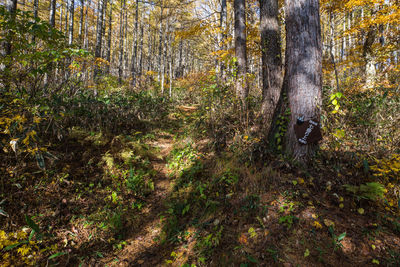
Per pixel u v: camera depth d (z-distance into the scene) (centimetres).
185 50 3069
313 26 324
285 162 316
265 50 559
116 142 445
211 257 232
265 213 257
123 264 253
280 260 204
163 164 478
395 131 351
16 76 343
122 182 370
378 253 199
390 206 241
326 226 228
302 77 324
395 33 827
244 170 333
